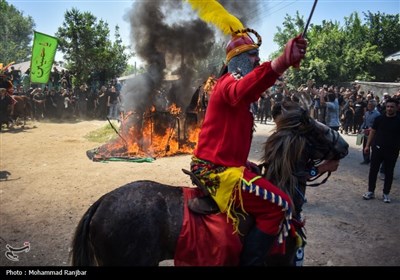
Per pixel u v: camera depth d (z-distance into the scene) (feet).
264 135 48.06
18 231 17.90
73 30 75.77
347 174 29.78
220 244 8.61
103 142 43.88
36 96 68.08
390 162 22.93
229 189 8.63
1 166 31.32
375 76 90.94
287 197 8.89
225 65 9.29
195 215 8.97
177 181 27.09
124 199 8.96
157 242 8.84
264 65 7.61
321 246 16.79
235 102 8.04
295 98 10.32
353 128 57.93
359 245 17.06
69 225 18.72
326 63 84.84
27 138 47.01
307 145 9.84
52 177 27.73
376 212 21.45
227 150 8.68
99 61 78.74
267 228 8.67
